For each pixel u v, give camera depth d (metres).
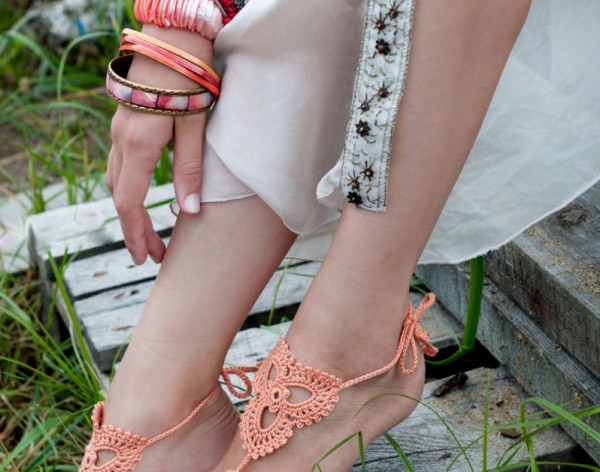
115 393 1.12
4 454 1.57
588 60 1.14
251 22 0.98
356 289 0.99
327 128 1.06
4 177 2.54
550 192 1.17
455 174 0.96
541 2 1.11
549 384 1.28
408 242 0.97
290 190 1.04
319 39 0.99
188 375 1.10
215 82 1.04
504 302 1.38
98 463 1.11
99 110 2.80
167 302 1.08
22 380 1.77
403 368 1.08
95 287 1.73
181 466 1.13
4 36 2.81
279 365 1.04
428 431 1.29
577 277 1.23
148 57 1.02
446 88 0.91
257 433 1.04
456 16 0.88
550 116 1.15
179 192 1.05
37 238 1.89
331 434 1.05
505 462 1.14
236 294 1.08
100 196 2.30
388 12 0.89
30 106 2.42
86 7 3.09
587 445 1.20
